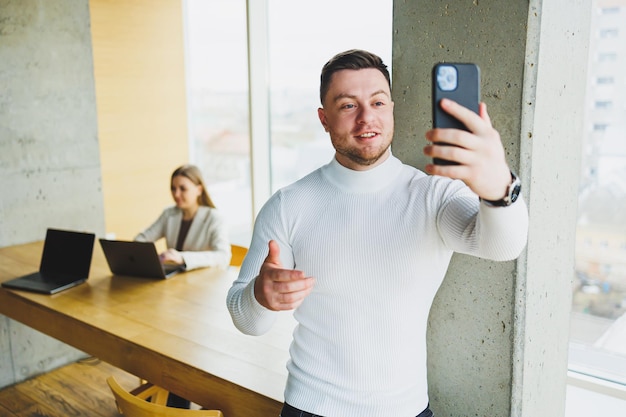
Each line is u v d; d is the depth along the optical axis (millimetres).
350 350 1219
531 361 1500
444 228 1153
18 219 3193
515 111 1350
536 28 1303
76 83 3348
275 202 1312
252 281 1191
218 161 4199
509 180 922
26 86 3135
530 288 1438
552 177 1465
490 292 1458
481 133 872
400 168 1263
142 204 4242
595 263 2309
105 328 2080
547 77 1367
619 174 2205
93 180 3492
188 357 1833
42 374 3242
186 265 2742
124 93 4020
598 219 2277
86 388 3072
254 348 1901
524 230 990
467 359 1534
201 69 4227
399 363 1214
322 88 1237
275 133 3906
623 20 2102
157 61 4176
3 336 3070
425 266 1197
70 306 2311
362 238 1204
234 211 4172
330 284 1222
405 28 1517
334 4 3287
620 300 2273
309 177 1330
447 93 918
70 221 3412
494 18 1353
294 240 1271
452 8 1419
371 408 1212
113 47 3914
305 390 1268
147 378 1938
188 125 4422
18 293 2475
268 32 3785
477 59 1396
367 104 1179
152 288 2512
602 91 2189
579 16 1459
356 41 3203
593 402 2199
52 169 3295
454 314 1536
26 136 3166
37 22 3139
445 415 1613
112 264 2695
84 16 3340
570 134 1517
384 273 1192
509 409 1482
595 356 2344
